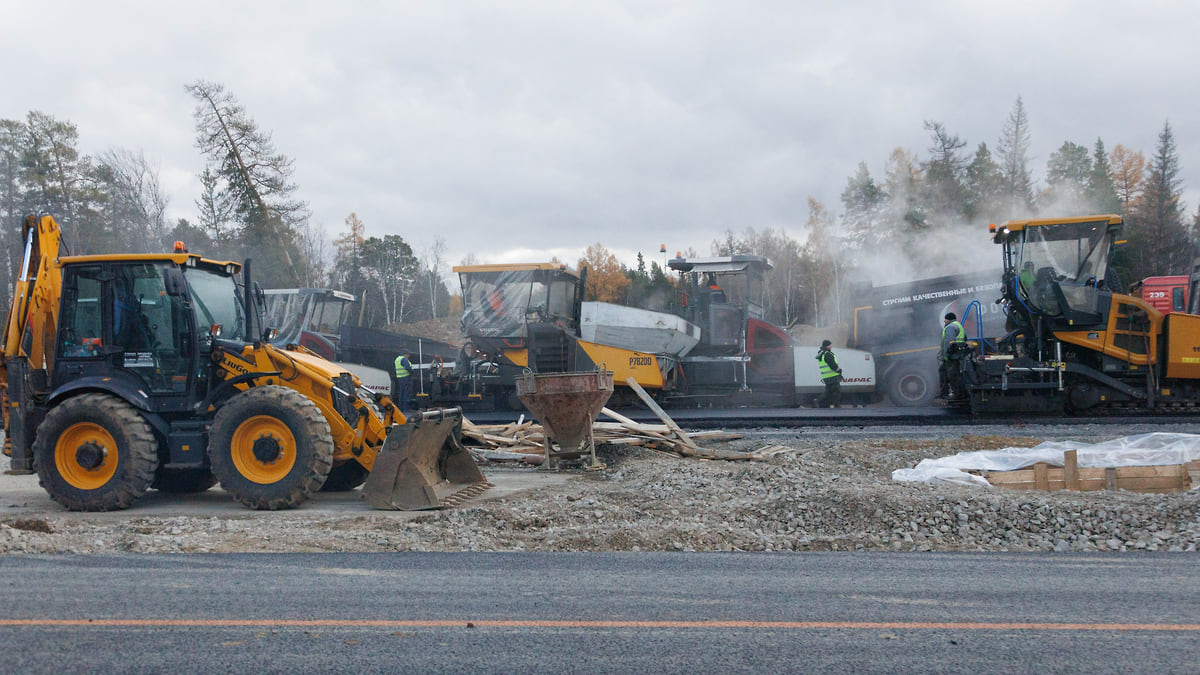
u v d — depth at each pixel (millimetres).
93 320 9578
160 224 41969
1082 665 4188
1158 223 53219
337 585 5816
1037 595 5500
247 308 10250
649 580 5961
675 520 8375
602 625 4852
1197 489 8922
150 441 9234
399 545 7254
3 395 10211
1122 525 7605
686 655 4340
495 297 20391
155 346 9492
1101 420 15852
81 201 41812
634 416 18234
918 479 10219
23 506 9711
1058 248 17234
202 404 9539
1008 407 16875
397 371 20703
